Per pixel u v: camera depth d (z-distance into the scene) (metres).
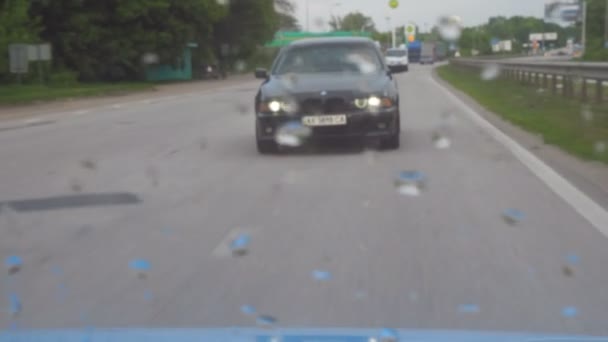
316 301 4.78
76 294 5.01
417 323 4.38
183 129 15.62
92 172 10.05
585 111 15.98
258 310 4.63
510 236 6.33
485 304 4.70
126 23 46.19
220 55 63.19
